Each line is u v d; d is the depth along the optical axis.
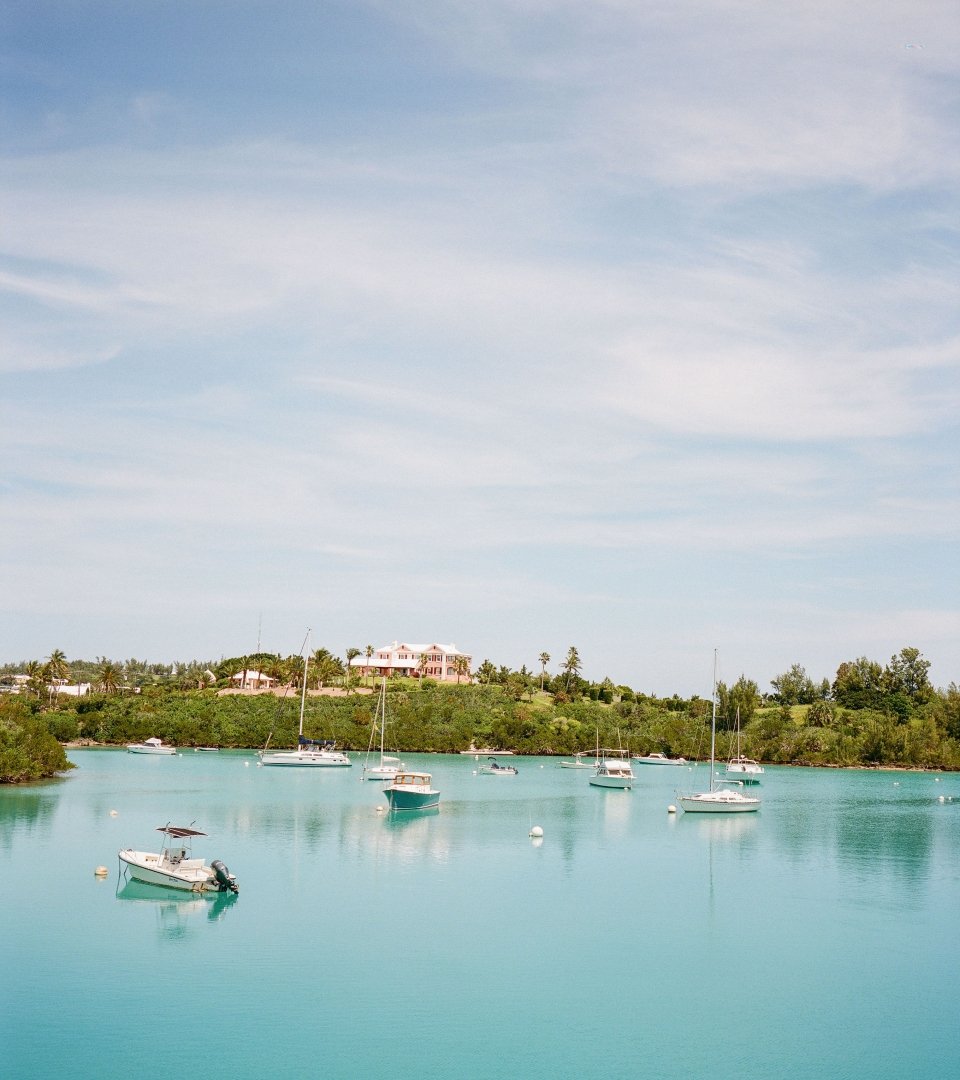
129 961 47.53
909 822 103.94
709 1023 42.12
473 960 49.28
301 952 49.56
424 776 107.62
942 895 65.25
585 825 96.56
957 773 189.62
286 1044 38.75
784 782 161.50
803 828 97.81
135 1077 35.75
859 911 60.59
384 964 48.25
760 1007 44.00
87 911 55.72
